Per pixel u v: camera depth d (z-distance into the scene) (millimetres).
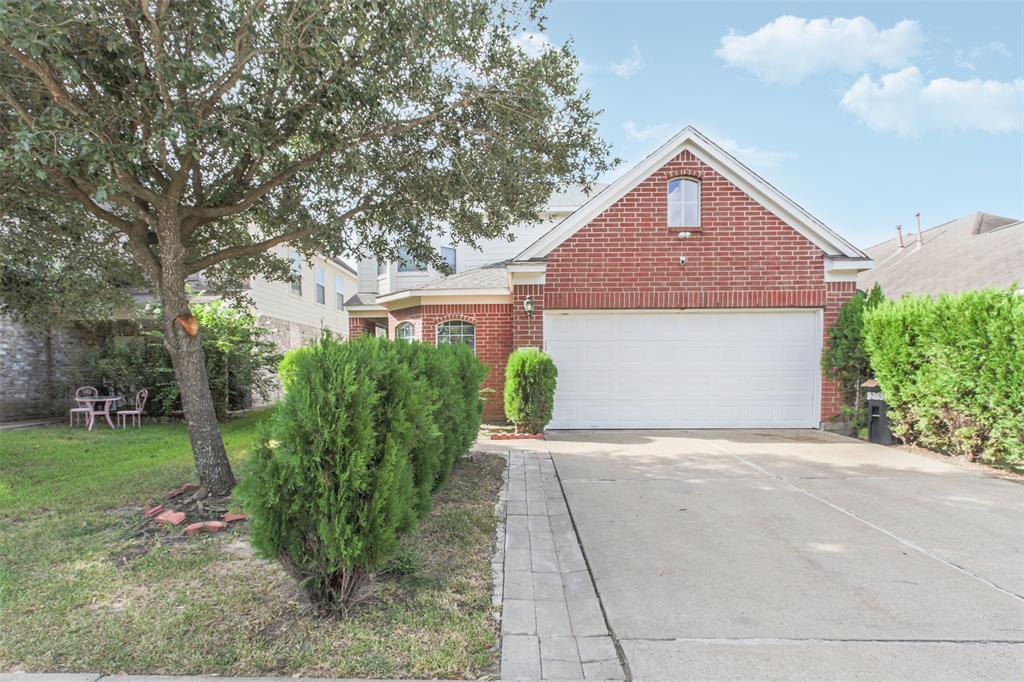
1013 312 5848
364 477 2688
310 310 18344
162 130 3740
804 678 2311
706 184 9172
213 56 4078
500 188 6043
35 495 5086
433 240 14594
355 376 2771
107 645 2480
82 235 6508
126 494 5098
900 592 3160
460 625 2682
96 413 10852
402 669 2314
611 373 9477
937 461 6785
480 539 3949
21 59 3559
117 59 4008
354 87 4480
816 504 4941
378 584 3111
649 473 6137
